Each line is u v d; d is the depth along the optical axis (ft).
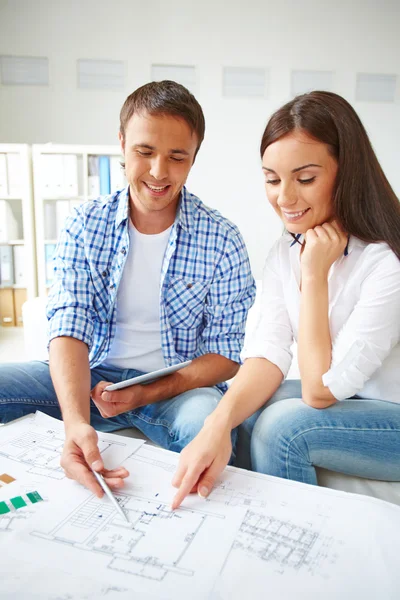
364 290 3.54
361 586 1.97
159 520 2.38
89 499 2.55
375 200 3.51
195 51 14.87
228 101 15.25
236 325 4.64
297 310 4.00
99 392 3.72
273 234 16.15
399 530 2.30
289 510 2.47
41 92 14.44
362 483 3.56
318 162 3.32
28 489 2.64
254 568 2.06
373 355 3.37
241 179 15.78
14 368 4.41
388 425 3.39
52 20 14.17
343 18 15.10
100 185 12.81
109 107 14.75
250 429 3.99
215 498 2.58
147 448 3.10
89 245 4.39
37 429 3.35
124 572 2.02
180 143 3.84
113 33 14.47
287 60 15.20
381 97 15.64
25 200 12.56
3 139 14.55
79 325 4.14
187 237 4.45
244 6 14.79
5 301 13.09
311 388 3.45
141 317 4.61
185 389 4.26
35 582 1.95
